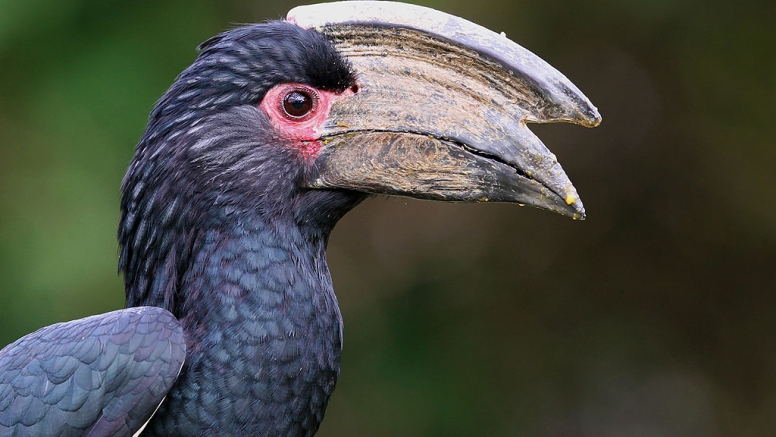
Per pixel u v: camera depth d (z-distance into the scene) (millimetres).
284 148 6754
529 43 13836
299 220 6809
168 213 6621
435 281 14414
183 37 12133
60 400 6062
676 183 14688
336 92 6848
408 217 14688
